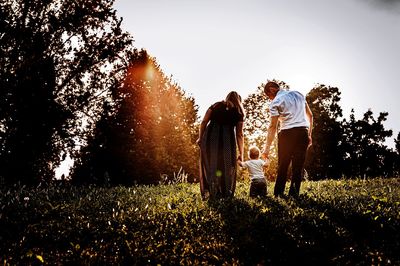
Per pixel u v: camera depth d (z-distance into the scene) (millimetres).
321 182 10242
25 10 22609
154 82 35594
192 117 39625
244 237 4176
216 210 5352
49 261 3734
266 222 4672
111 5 26125
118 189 9633
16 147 22250
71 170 31703
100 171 31688
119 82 28641
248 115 41500
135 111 33250
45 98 23031
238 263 3602
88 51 25688
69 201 7043
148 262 3686
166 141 35031
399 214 4902
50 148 23781
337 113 51594
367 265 3605
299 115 6930
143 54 34812
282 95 7023
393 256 3760
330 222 4719
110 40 26531
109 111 28969
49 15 23609
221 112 6883
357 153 56125
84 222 4949
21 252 3949
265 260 3752
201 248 3977
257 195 6930
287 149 6973
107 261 3705
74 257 3795
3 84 21344
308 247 4008
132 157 31984
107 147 31422
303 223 4676
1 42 21484
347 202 5812
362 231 4562
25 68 21891
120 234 4434
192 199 6625
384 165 55125
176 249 3984
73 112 25016
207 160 6875
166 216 5109
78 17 24531
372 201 5883
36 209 5930
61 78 25016
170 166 33406
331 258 3814
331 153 50500
